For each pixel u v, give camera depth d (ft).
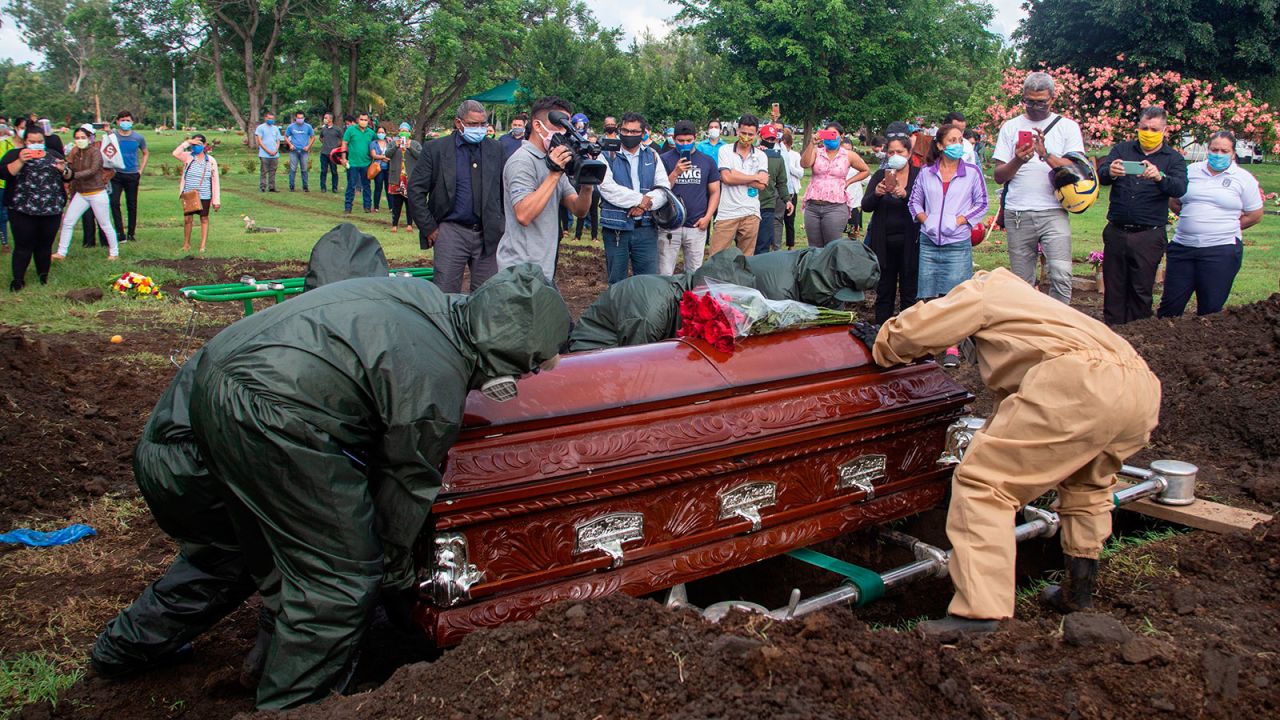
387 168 68.74
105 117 305.94
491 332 9.48
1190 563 13.00
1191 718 9.32
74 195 40.52
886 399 13.75
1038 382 11.30
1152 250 25.86
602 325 15.88
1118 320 26.94
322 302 9.37
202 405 9.11
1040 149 25.35
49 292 34.30
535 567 10.41
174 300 34.83
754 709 7.77
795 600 10.67
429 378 9.17
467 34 131.44
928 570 12.83
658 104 108.37
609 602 9.12
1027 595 13.10
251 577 11.22
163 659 11.37
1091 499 12.15
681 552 11.55
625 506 11.03
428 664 8.77
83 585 13.73
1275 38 82.64
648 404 11.48
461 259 21.95
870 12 112.27
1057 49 87.86
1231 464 17.43
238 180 97.66
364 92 162.61
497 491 9.96
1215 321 23.26
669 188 27.63
